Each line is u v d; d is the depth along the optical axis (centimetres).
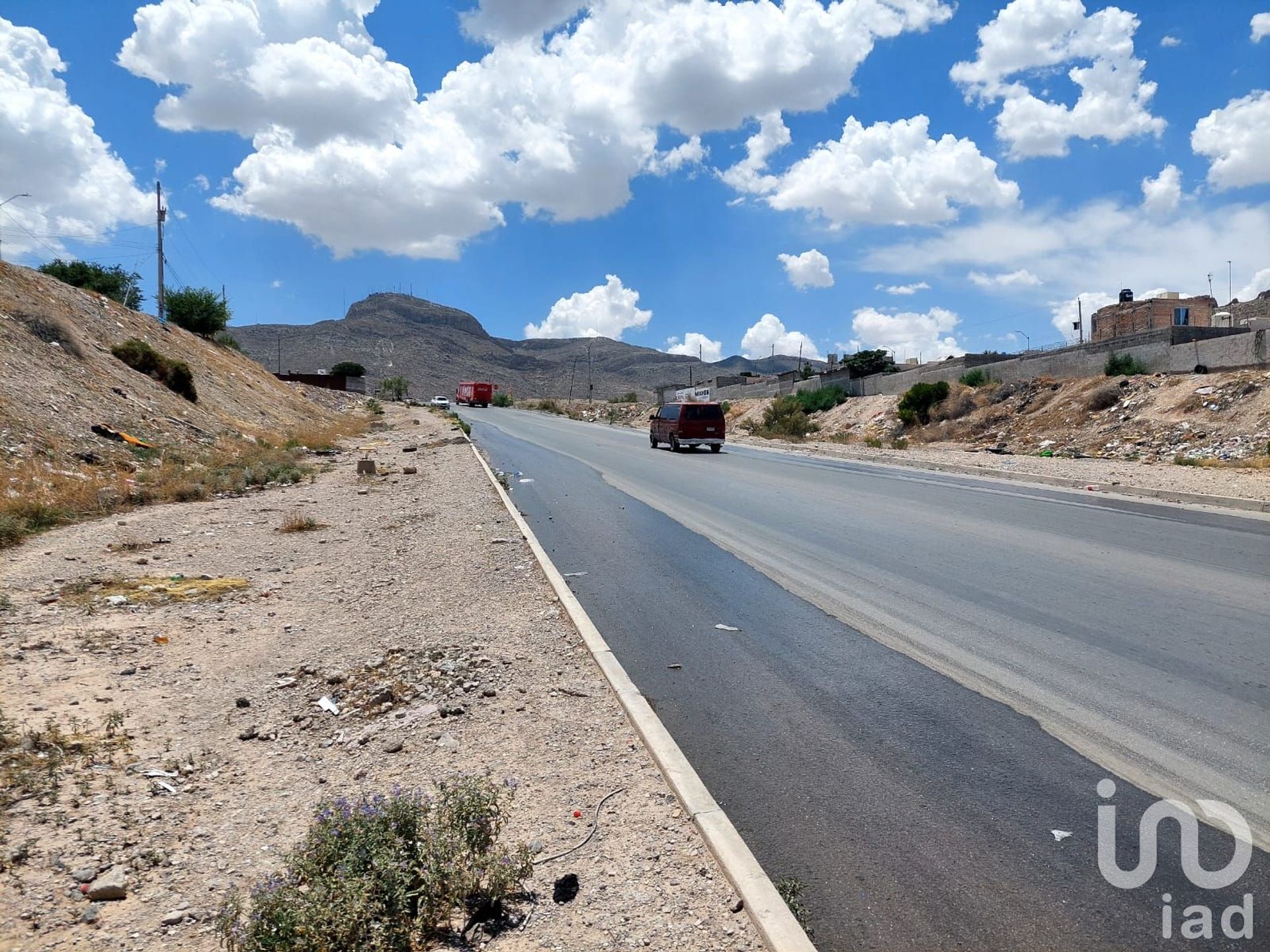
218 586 898
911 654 655
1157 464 2198
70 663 638
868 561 1012
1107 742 487
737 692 579
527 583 875
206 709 559
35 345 2062
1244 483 1683
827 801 424
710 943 303
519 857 342
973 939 316
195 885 353
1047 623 732
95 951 308
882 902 339
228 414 2916
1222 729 501
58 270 3831
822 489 1819
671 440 3127
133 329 3058
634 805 407
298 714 550
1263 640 673
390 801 377
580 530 1277
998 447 2967
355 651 678
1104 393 3011
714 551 1092
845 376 5284
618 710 530
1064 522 1304
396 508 1512
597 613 792
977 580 904
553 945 305
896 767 461
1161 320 4688
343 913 298
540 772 446
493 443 3522
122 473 1680
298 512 1468
